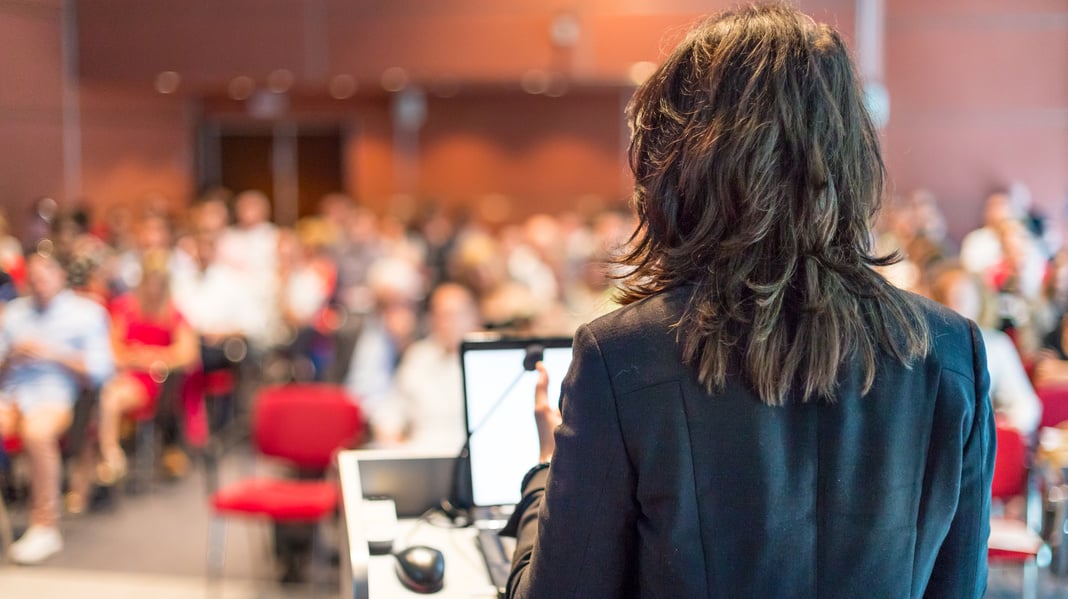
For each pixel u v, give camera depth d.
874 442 0.88
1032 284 5.53
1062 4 7.92
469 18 8.09
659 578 0.88
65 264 5.34
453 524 1.68
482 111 11.08
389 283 4.38
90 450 4.87
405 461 1.76
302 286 6.35
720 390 0.88
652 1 7.95
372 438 3.90
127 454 5.74
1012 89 8.02
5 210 7.39
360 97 11.18
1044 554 3.06
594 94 10.88
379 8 8.12
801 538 0.87
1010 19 7.97
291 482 3.78
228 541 4.41
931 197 8.06
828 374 0.87
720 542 0.86
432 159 11.21
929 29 7.99
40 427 4.34
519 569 1.03
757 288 0.88
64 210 6.66
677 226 0.95
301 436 3.68
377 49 8.14
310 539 3.89
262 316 6.40
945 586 0.94
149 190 9.50
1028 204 8.10
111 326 5.36
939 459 0.91
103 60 8.11
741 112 0.90
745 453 0.87
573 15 8.00
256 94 10.49
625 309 0.94
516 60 8.10
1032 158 8.08
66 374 4.52
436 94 10.98
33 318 4.53
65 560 4.14
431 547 1.48
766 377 0.86
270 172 11.24
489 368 1.67
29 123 7.70
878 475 0.88
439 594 1.38
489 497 1.66
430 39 8.13
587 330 0.93
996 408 3.87
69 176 8.11
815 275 0.89
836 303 0.88
